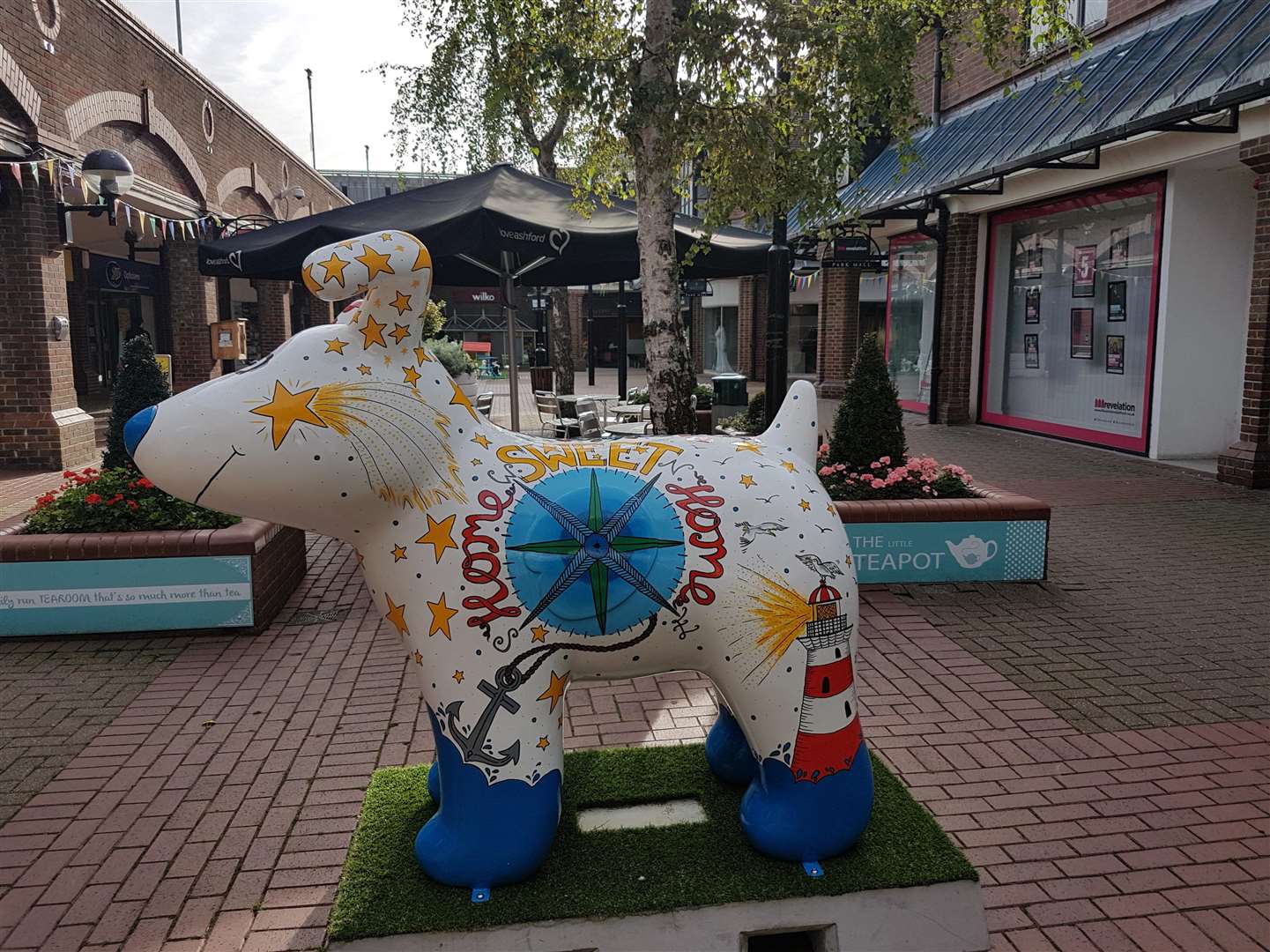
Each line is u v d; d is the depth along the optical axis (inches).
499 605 94.0
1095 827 132.3
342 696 181.5
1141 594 240.4
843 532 105.5
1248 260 426.6
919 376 646.5
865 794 106.3
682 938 98.7
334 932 96.2
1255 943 108.2
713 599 96.9
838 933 100.7
